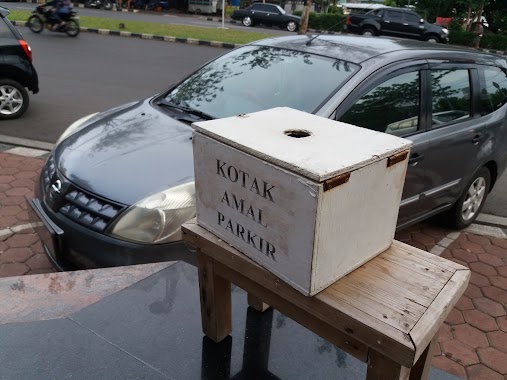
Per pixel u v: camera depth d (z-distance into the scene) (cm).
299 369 160
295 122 136
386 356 107
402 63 332
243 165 120
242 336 173
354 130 130
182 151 284
